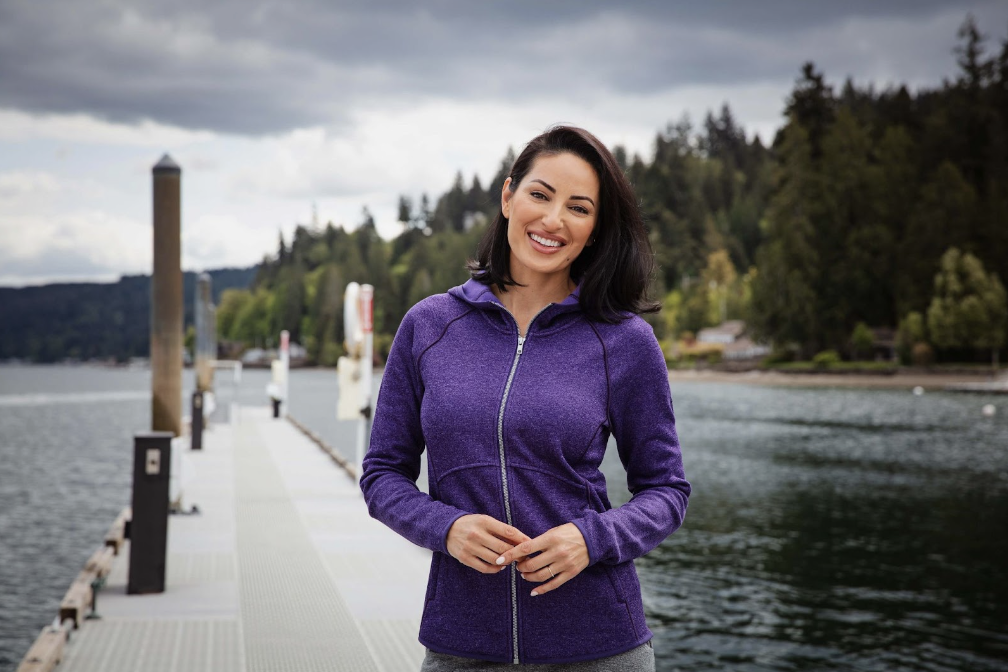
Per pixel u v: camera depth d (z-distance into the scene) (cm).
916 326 8712
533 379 174
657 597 1054
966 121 9800
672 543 1396
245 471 1262
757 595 1064
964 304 8356
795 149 9638
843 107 9944
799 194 9531
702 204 14325
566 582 170
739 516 1673
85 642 477
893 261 9156
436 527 163
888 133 9912
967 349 8869
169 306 725
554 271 184
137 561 576
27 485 2292
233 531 809
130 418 5144
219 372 15838
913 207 9362
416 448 188
